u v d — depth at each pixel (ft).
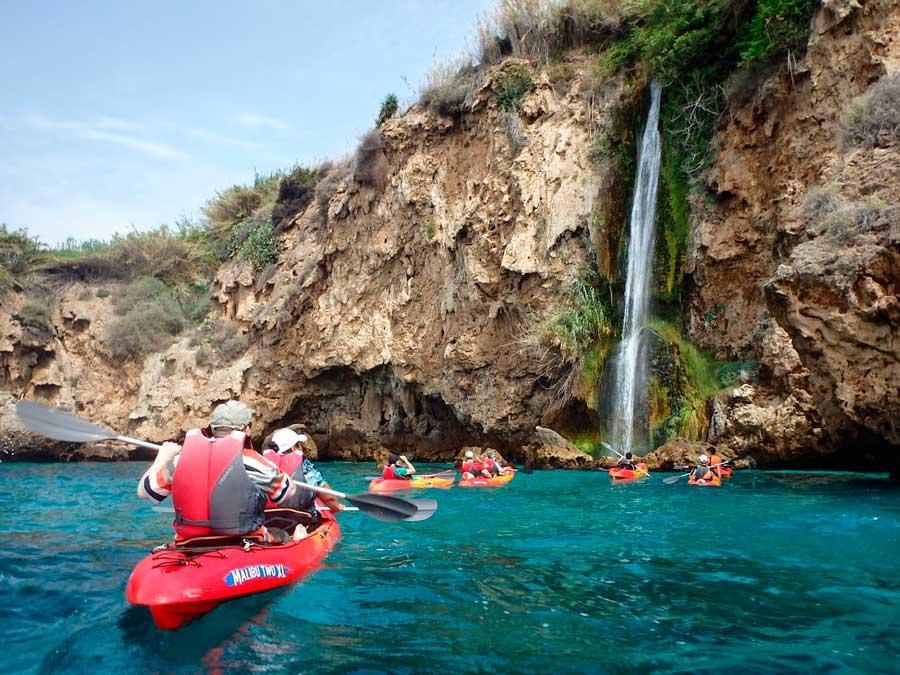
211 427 17.25
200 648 13.16
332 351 71.05
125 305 86.38
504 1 64.23
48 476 57.00
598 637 13.50
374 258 69.46
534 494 36.27
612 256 55.93
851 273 28.89
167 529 28.09
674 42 51.83
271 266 80.74
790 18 43.45
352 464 66.39
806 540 22.11
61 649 13.29
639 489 36.83
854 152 33.91
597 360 53.72
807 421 39.06
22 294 88.28
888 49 37.47
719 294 48.44
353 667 12.11
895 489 32.63
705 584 17.17
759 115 46.88
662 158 53.31
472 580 17.95
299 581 17.43
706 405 46.09
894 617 14.38
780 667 11.87
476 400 59.06
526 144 59.26
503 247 59.06
